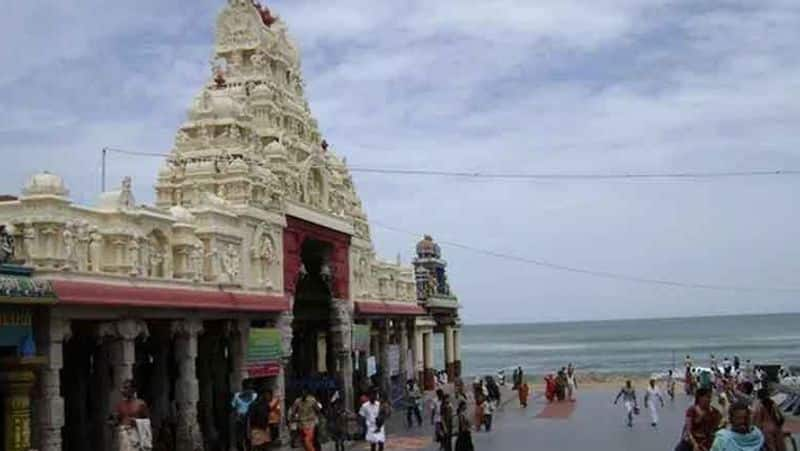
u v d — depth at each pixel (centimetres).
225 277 3073
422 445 3375
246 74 4094
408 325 6041
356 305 4472
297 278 3766
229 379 3216
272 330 3431
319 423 3266
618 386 7150
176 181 3506
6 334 2011
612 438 3434
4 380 2038
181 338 2819
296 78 4472
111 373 2544
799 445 2708
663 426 3859
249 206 3316
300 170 3912
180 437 2775
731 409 1163
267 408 2739
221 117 3616
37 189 2164
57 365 2169
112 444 2481
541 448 3175
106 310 2358
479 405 3875
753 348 17525
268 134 3928
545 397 5991
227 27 4156
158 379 2967
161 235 2739
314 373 4697
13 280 1933
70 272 2197
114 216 2466
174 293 2645
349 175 4766
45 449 2120
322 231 4056
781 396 4175
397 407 5181
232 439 3077
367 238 4859
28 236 2134
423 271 6931
